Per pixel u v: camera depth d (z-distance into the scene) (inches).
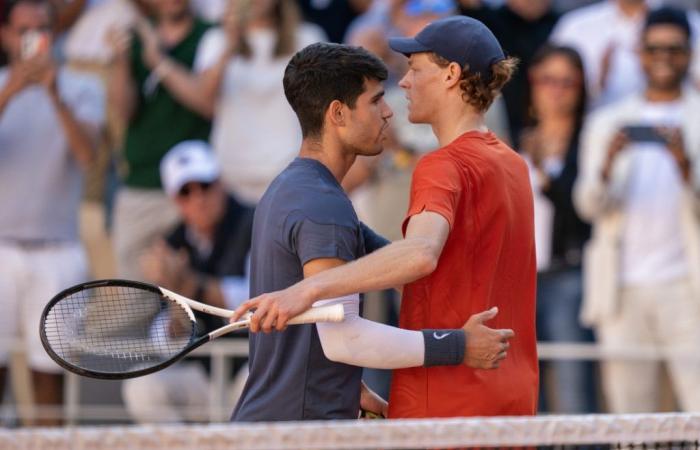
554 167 1056.8
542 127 1065.5
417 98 518.6
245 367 1048.2
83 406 1086.4
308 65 508.1
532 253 522.0
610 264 1041.5
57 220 1120.2
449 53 508.7
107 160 1193.4
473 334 482.9
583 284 1049.5
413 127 1066.1
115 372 474.6
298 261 486.6
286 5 1148.5
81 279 1130.0
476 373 495.5
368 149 508.4
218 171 1088.8
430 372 495.8
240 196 1138.7
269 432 387.5
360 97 504.1
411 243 460.4
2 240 1096.8
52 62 1114.7
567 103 1061.8
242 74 1141.1
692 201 1032.8
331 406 490.6
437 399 494.0
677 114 1052.5
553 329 1056.2
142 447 379.2
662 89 1058.1
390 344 477.1
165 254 1065.5
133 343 530.9
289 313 449.4
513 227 504.4
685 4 1190.9
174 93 1131.3
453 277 492.4
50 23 1128.8
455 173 486.9
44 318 492.7
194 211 1065.5
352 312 482.6
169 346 531.2
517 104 1113.4
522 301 517.3
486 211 492.7
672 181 1034.7
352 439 392.8
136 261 1115.9
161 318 530.6
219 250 1072.2
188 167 1064.8
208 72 1137.4
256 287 504.4
